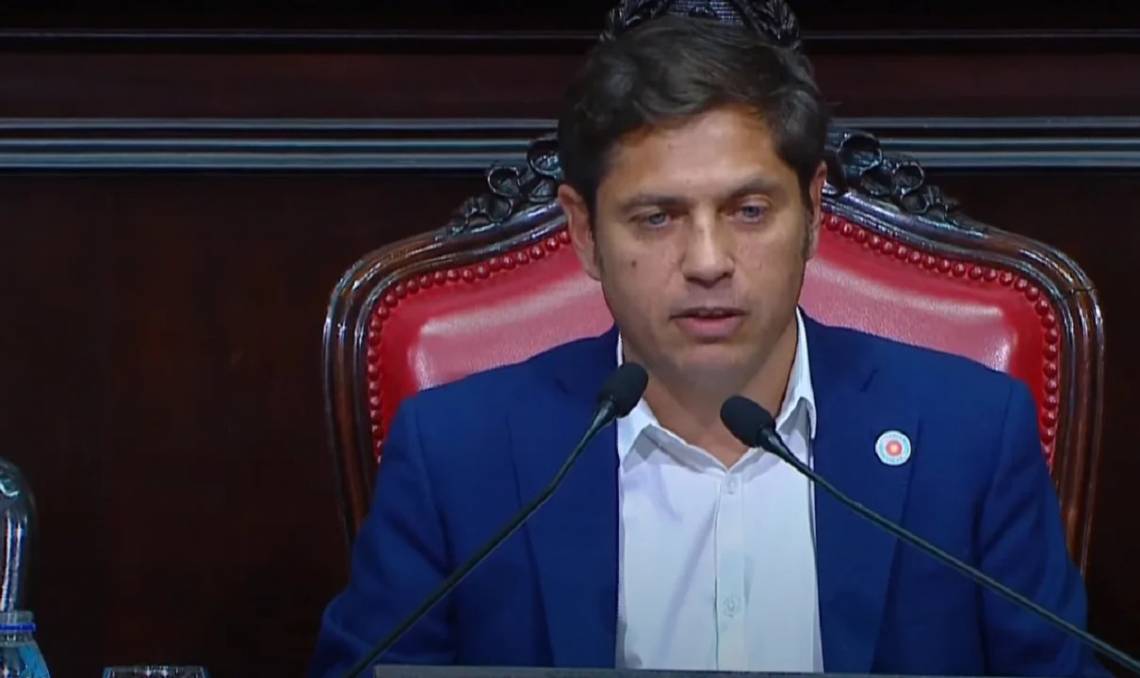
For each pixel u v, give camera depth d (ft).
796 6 30.17
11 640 17.60
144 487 30.89
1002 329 22.62
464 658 19.71
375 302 22.91
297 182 30.89
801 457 20.45
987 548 19.97
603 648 19.27
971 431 20.36
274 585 30.94
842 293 22.85
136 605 30.86
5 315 30.78
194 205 30.94
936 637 19.34
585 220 19.29
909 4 30.07
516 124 30.58
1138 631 30.27
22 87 30.68
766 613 19.81
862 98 30.66
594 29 30.45
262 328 30.91
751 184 17.65
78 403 30.86
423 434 20.71
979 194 30.71
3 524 28.27
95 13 30.27
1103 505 30.37
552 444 20.40
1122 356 30.45
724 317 17.98
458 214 23.43
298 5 30.35
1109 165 30.37
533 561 19.76
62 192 30.83
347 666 19.51
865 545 19.52
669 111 17.54
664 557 20.08
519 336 22.75
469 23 30.53
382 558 20.13
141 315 30.94
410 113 30.86
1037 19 30.25
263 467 30.89
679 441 20.16
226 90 30.89
